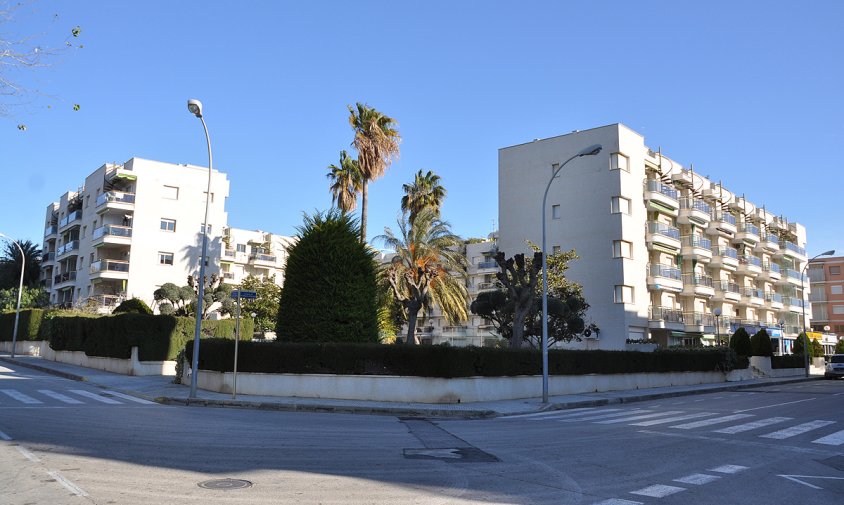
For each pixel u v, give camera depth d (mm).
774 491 7551
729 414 16922
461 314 36688
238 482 7262
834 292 86688
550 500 6910
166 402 18234
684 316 47188
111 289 52656
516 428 13453
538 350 22266
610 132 42969
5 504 6176
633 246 42625
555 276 35969
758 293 60031
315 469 8156
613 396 22547
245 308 52438
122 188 55062
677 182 50188
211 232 56406
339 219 21906
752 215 62719
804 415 16594
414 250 33812
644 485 7734
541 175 46125
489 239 75250
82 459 8414
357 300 20844
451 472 8266
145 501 6344
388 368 18734
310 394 18922
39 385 21828
